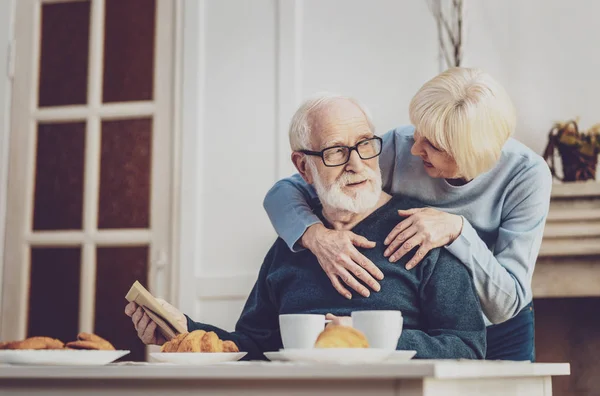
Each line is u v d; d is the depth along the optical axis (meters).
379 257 2.07
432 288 1.98
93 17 3.35
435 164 2.14
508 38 2.81
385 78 2.90
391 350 1.28
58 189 3.31
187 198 3.08
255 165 3.02
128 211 3.22
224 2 3.13
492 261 2.07
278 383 1.17
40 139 3.36
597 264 2.57
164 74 3.23
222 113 3.08
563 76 2.76
